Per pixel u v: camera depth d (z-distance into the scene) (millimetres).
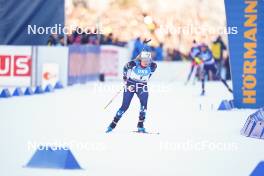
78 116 25891
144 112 20516
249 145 17844
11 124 22000
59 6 45125
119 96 40625
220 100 38094
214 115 27766
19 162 13930
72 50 52156
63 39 51781
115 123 20469
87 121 23891
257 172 12094
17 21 45094
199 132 20938
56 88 47906
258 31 31047
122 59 68250
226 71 73188
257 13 30781
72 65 52531
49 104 32156
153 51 74062
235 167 14055
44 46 47812
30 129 20641
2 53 46875
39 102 33375
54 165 13305
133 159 14891
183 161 14789
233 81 31859
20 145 16750
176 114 27938
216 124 23734
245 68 31641
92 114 27078
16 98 36250
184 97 40969
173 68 71812
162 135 19859
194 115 27625
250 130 19984
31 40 46375
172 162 14586
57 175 12398
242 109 31562
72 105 31922
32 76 47156
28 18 45062
